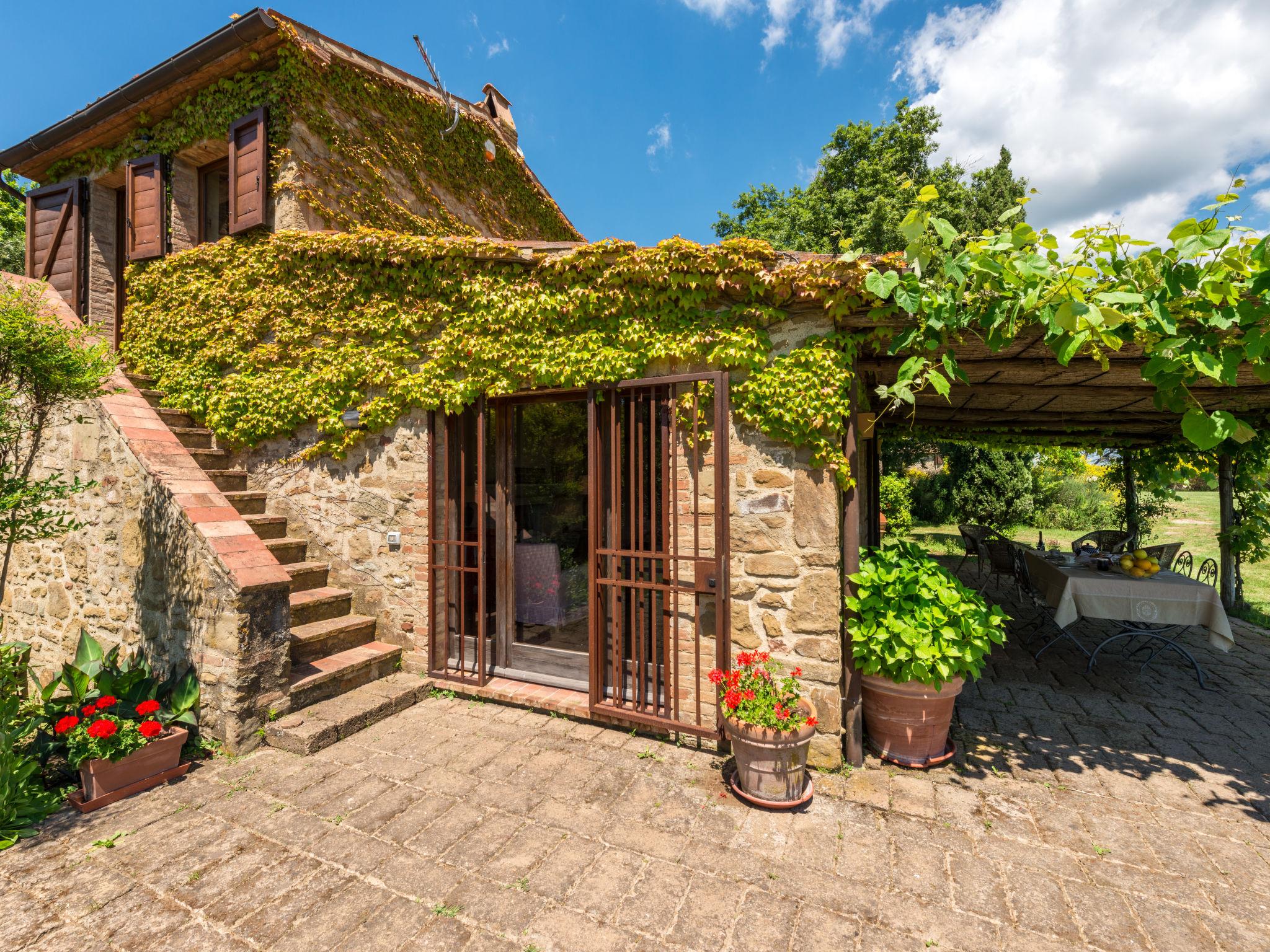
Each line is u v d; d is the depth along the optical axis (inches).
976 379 174.4
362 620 176.9
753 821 108.0
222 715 134.1
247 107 212.1
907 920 83.3
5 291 129.5
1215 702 165.0
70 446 173.5
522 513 172.1
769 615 132.3
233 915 84.7
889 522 554.9
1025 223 108.2
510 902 86.9
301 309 188.9
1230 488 270.5
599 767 128.0
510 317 154.4
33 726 131.1
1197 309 104.3
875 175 547.8
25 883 91.7
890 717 130.3
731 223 714.2
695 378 132.5
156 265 219.6
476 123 299.9
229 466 203.6
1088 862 96.6
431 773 125.1
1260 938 79.7
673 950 78.1
